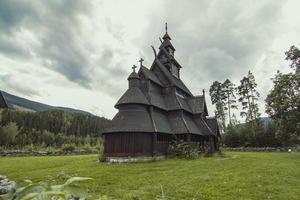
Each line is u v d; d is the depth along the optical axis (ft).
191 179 46.98
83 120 406.41
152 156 86.89
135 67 102.12
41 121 346.13
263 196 34.14
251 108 239.50
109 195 36.04
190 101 128.77
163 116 105.60
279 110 111.45
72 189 6.85
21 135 266.16
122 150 83.97
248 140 177.58
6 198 6.98
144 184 43.42
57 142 296.51
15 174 57.06
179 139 101.81
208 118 132.26
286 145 162.40
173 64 136.98
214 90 297.53
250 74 249.14
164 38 139.64
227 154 126.82
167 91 116.78
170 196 35.04
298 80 107.96
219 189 38.47
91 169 63.16
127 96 94.84
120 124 86.94
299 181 43.60
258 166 65.16
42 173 57.26
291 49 130.11
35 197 6.27
